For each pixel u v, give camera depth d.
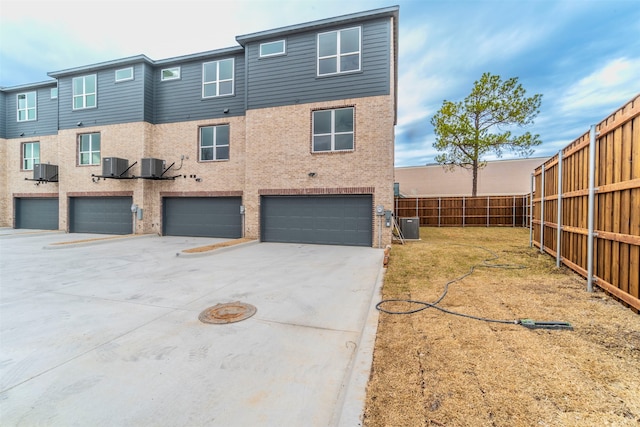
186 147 13.85
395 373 2.51
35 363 2.88
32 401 2.31
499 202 17.27
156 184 14.25
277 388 2.47
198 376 2.65
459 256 7.90
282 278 6.16
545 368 2.51
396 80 14.72
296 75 11.55
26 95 17.36
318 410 2.20
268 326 3.75
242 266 7.37
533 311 3.84
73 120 15.17
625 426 1.83
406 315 3.85
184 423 2.07
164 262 7.91
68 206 15.31
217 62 13.48
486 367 2.55
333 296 4.96
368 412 2.05
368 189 10.68
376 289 5.06
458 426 1.88
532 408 2.01
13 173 17.58
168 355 3.03
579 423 1.86
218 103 13.40
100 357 2.99
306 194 11.38
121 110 14.24
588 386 2.24
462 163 20.55
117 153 14.31
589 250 4.75
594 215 4.77
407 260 7.50
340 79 11.05
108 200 14.83
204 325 3.78
